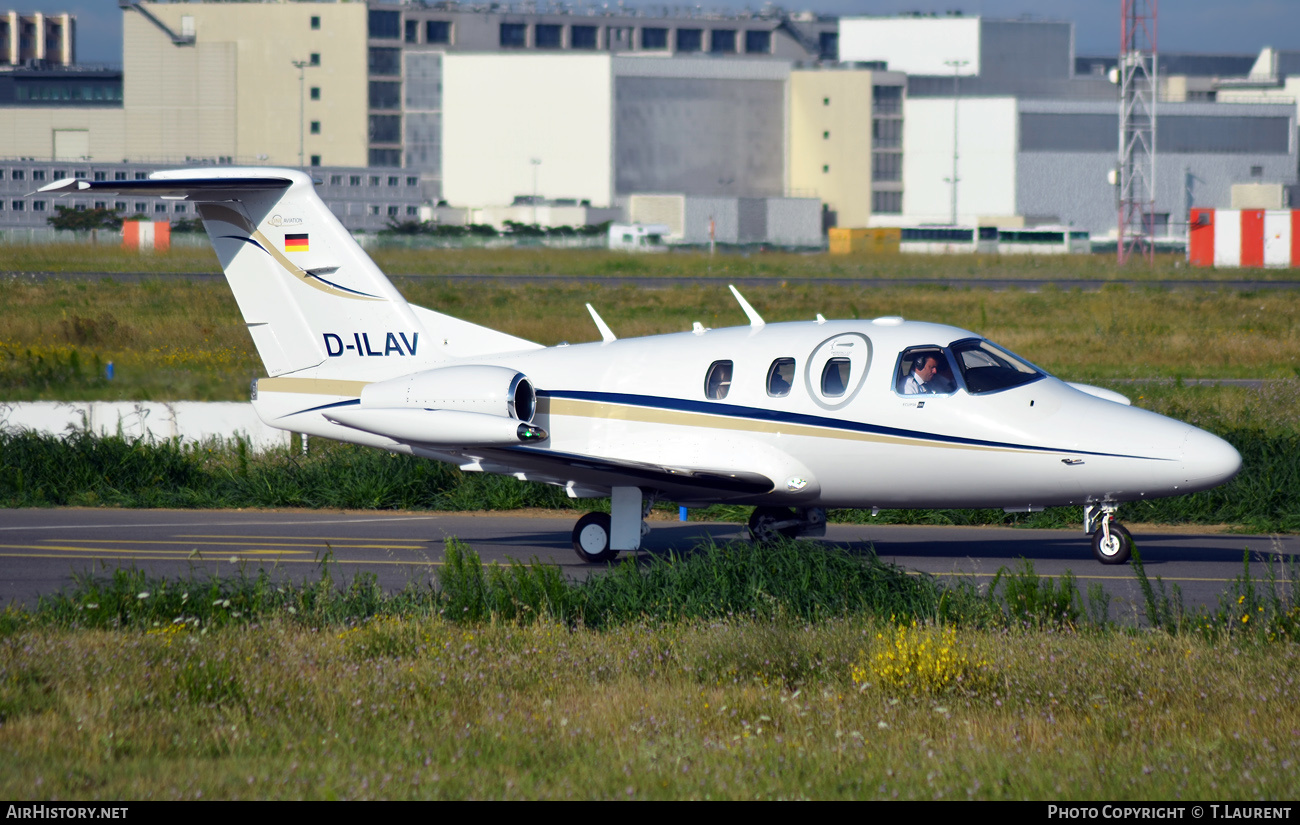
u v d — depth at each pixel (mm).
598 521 52219
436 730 27094
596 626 38906
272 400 58312
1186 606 42250
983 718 28125
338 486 68000
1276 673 30672
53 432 75938
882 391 49938
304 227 57281
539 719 27656
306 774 23953
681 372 52656
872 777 23859
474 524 61938
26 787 23109
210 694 29875
